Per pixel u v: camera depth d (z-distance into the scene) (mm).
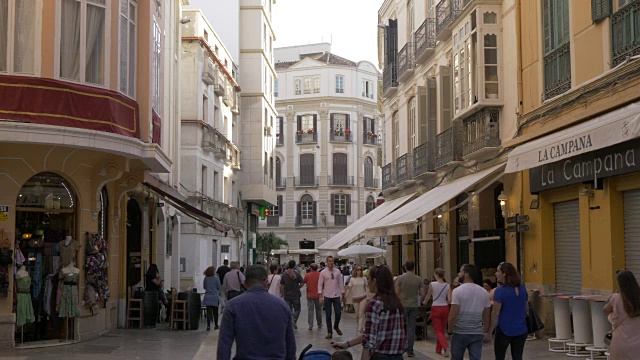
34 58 14766
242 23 45844
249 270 6543
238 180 44375
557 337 14336
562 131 14914
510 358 13188
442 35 23969
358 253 31000
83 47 15422
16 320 14930
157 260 25953
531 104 17625
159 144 19359
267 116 48469
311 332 19922
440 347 14828
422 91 26719
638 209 13758
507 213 18938
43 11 14906
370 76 78125
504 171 17750
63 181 16188
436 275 14875
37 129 14359
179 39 28969
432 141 25359
